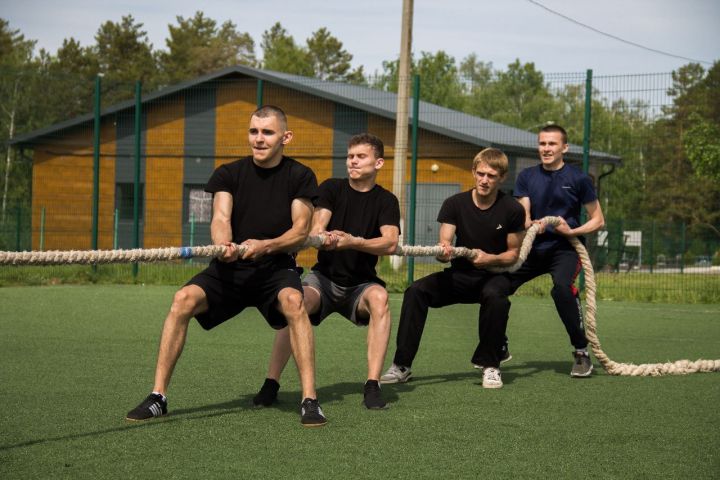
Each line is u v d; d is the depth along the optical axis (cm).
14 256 381
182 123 2102
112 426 454
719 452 421
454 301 621
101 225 2108
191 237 1981
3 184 2550
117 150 2117
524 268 683
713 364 679
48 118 2703
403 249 556
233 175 493
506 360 713
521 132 1958
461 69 7162
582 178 677
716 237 2670
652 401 550
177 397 536
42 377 598
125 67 6347
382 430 455
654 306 1255
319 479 364
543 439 442
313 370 472
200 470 375
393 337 858
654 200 2178
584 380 633
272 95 2036
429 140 1825
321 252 550
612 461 402
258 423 466
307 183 491
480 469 384
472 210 612
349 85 1939
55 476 364
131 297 1218
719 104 1992
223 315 489
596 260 2006
